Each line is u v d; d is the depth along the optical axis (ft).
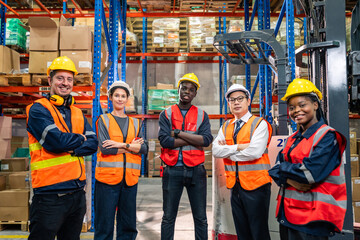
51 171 6.64
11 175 13.46
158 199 19.77
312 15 8.45
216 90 35.24
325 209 5.39
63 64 7.39
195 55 30.96
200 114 9.72
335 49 7.58
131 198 9.27
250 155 7.94
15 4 24.22
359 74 7.52
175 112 9.59
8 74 13.21
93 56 13.52
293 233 5.80
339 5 7.63
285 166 5.88
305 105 6.02
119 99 9.75
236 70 35.04
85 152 7.23
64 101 7.56
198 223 9.07
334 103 7.50
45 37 12.93
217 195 10.47
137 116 31.22
